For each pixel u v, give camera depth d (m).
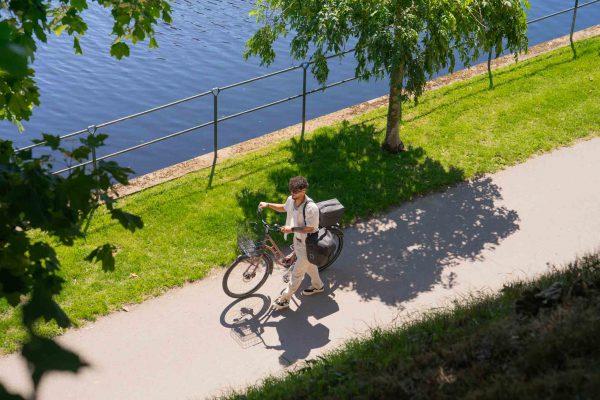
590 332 5.81
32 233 10.28
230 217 11.02
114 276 9.63
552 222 10.87
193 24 26.30
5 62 2.24
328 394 6.52
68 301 9.12
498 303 7.60
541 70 16.14
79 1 7.38
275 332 8.74
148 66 23.39
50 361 8.16
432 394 5.87
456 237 10.58
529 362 5.73
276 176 12.21
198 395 7.78
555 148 12.99
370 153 12.87
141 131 19.84
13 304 4.69
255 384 7.69
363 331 8.69
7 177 4.48
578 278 7.27
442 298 9.25
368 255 10.20
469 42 12.01
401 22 10.85
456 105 14.59
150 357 8.33
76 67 23.38
